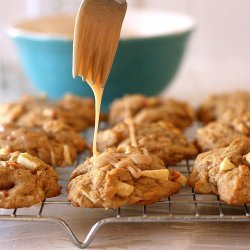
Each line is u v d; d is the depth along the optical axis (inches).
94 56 13.9
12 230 14.3
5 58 29.9
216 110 20.5
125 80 21.8
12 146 16.5
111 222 13.7
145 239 13.7
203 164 14.8
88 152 18.0
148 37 21.0
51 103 21.1
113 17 13.7
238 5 28.6
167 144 16.9
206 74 28.0
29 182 13.8
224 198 13.5
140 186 13.8
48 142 17.0
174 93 25.6
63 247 13.4
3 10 30.4
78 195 13.5
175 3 29.2
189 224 14.3
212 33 29.4
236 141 15.0
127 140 17.1
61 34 23.7
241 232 13.9
